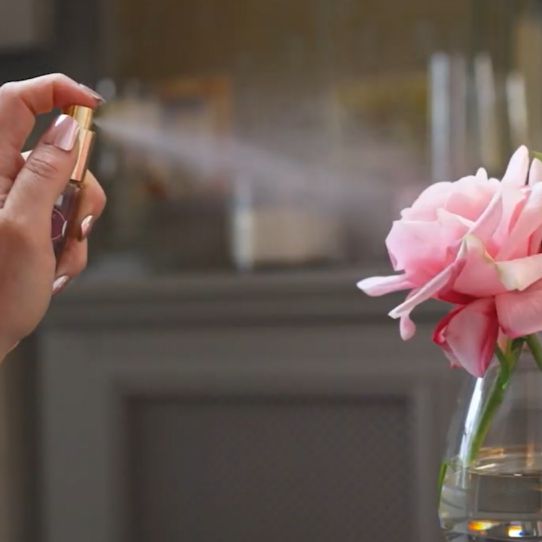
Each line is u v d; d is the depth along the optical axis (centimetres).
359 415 241
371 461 240
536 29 251
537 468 143
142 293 253
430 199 143
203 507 253
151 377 254
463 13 258
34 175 146
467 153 255
